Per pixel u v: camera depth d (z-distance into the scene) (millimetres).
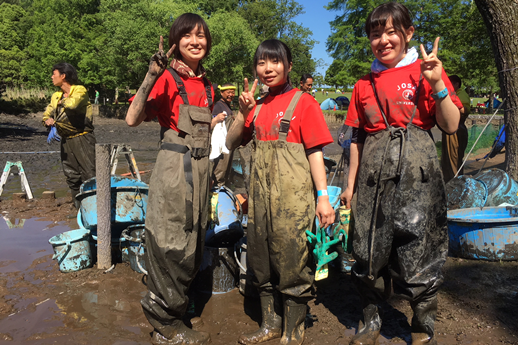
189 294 3539
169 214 2570
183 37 2666
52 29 40031
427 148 2404
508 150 5871
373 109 2512
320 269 2658
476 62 21500
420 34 26656
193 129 2639
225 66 35719
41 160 12266
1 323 2990
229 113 6848
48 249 4605
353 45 30047
